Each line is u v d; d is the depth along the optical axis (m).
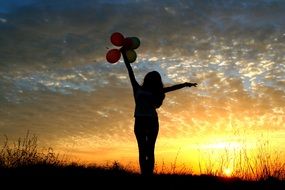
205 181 7.77
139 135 7.21
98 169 9.22
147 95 7.24
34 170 8.81
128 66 7.80
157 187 7.05
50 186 7.00
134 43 8.06
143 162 7.23
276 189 7.54
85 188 6.89
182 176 8.05
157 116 7.29
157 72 7.38
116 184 7.22
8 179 7.59
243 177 8.46
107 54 8.09
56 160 9.83
